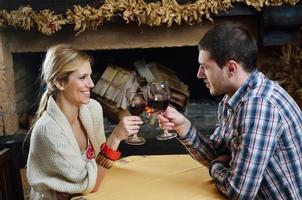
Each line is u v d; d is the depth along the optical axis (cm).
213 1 246
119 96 284
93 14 250
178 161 171
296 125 132
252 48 136
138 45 271
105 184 150
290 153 132
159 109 159
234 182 130
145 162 171
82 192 144
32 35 273
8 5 262
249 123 128
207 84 145
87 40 271
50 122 153
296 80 261
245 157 128
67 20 254
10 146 176
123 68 296
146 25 266
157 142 274
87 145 174
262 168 128
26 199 277
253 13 251
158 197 138
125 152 277
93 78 303
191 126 160
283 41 254
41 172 154
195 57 322
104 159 151
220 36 136
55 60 157
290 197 133
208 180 151
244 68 136
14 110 283
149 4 246
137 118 155
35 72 312
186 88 304
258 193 137
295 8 241
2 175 164
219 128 162
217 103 316
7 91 274
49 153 150
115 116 293
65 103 162
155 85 158
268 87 134
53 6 256
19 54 292
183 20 260
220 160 148
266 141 127
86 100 160
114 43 271
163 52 321
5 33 271
